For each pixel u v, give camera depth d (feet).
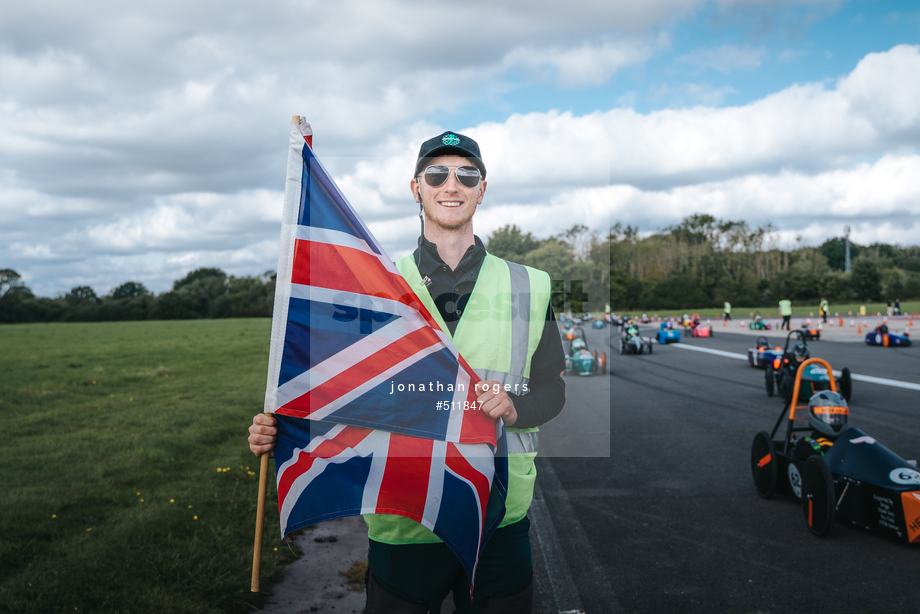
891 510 13.76
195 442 24.30
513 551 6.01
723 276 235.40
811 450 16.33
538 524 15.83
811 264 250.98
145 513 15.39
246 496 16.67
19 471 19.99
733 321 129.80
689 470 20.70
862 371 42.78
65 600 10.88
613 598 11.70
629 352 62.75
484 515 5.57
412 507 5.52
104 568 12.19
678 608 11.27
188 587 11.50
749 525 15.49
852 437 15.42
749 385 40.45
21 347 82.07
